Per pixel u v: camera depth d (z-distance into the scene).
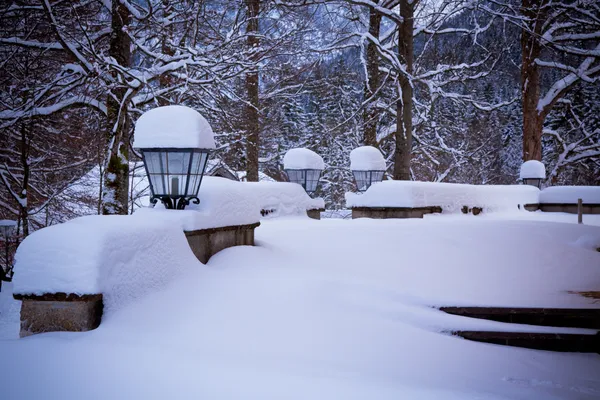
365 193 14.02
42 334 4.45
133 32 12.34
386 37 22.97
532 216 16.70
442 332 5.26
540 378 4.52
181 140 6.20
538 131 25.38
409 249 8.59
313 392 3.41
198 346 4.28
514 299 6.38
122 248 4.88
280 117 22.17
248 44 14.51
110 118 11.68
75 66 11.59
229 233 7.12
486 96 37.00
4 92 13.83
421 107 24.59
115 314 4.70
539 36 21.30
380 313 5.30
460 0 20.31
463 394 3.62
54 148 15.66
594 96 34.84
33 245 4.62
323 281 5.83
